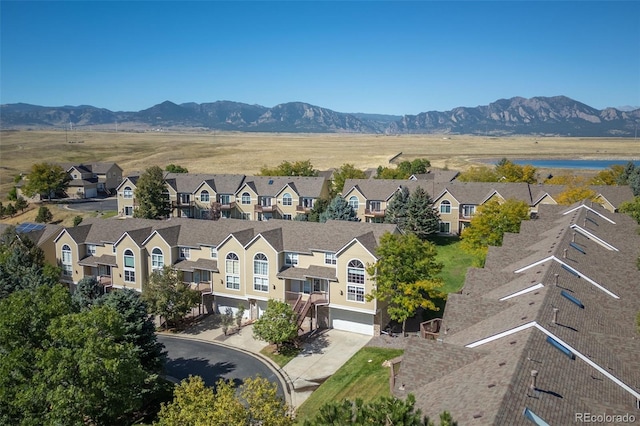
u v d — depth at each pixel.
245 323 55.19
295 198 92.50
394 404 17.94
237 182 98.25
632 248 48.62
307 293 53.75
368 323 50.78
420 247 46.91
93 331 31.94
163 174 104.81
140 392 36.16
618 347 28.30
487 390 22.20
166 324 54.38
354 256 49.69
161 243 58.28
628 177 104.19
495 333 29.20
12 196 122.25
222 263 56.16
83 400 30.42
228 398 25.66
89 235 63.38
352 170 106.62
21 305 33.72
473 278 41.34
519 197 81.31
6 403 31.38
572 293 35.00
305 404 38.00
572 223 51.72
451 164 194.75
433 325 44.84
